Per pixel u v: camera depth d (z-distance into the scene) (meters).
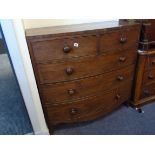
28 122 1.64
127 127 1.55
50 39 1.07
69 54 1.15
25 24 1.38
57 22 1.47
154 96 1.86
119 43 1.31
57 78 1.21
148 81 1.70
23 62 1.12
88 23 1.48
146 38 1.45
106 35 1.21
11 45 1.04
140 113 1.72
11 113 1.82
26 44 1.07
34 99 1.28
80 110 1.42
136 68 1.59
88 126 1.59
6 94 2.20
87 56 1.21
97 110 1.50
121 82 1.53
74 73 1.23
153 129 1.51
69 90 1.29
